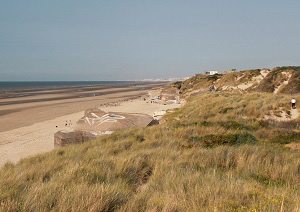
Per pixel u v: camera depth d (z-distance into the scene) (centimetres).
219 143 1032
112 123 2019
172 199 377
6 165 1055
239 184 454
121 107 5425
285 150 900
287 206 351
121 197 404
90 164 667
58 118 4056
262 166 634
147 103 6272
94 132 1900
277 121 1517
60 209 334
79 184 467
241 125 1393
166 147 967
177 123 1656
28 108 5466
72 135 1908
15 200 373
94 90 13888
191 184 468
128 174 621
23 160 1127
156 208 354
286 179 548
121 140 1306
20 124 3512
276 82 4078
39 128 3191
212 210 336
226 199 375
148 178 625
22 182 504
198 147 963
